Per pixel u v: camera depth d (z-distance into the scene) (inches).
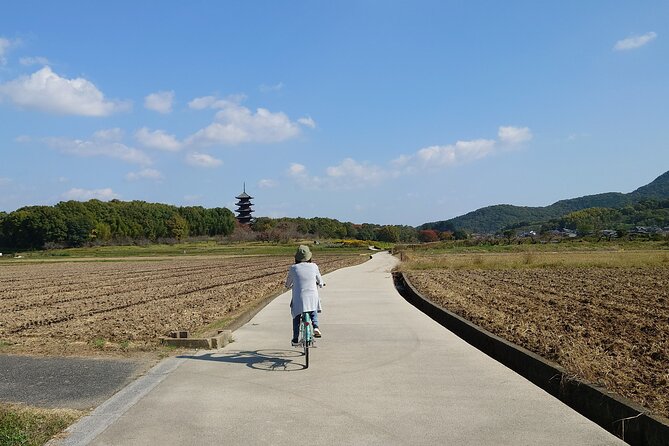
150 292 975.0
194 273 1573.6
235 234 5679.1
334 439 225.0
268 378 325.4
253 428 238.8
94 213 5206.7
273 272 1519.4
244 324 549.0
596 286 954.7
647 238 3422.7
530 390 296.0
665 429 213.9
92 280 1366.9
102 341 432.5
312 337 373.1
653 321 538.0
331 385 308.8
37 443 221.1
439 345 426.6
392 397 284.4
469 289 905.5
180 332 438.3
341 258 2608.3
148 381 317.7
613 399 251.9
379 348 415.5
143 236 5565.9
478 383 311.3
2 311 732.7
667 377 301.1
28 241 4574.3
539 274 1283.2
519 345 397.1
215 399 282.5
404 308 665.6
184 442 222.8
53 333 502.6
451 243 3754.9
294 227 5959.6
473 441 221.8
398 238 6491.1
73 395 289.4
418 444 219.0
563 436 226.8
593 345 407.5
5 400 280.4
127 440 225.1
